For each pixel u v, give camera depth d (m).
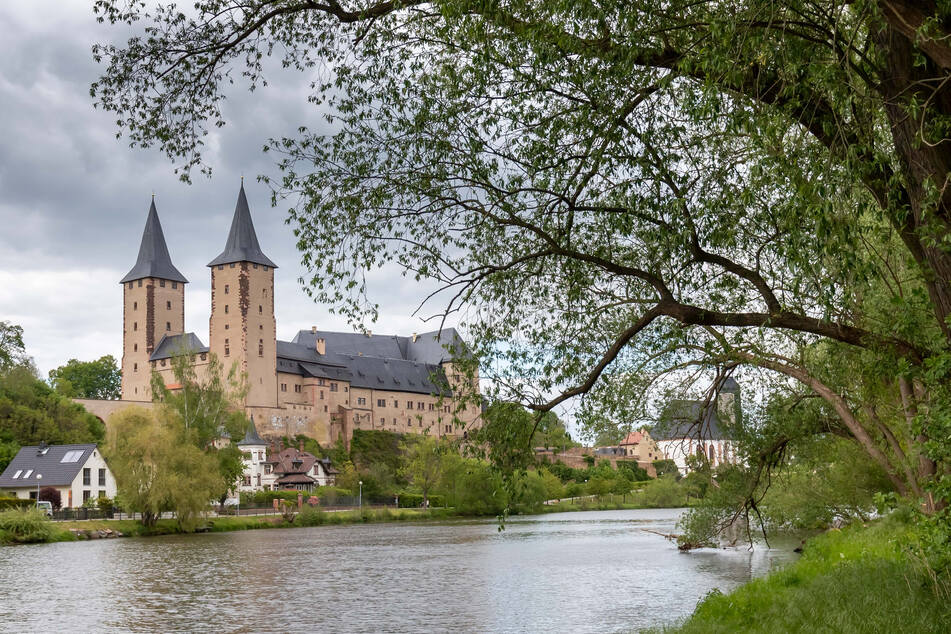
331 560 45.31
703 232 11.09
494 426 11.93
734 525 38.81
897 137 9.44
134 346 146.00
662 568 37.16
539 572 37.81
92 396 157.25
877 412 23.81
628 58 9.68
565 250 11.70
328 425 144.00
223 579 37.31
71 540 60.34
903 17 8.25
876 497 10.51
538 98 11.54
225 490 72.25
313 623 26.14
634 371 17.16
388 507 103.56
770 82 9.51
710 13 9.17
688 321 11.45
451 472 99.38
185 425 73.44
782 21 8.94
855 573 17.52
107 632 25.14
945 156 9.12
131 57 12.03
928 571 12.95
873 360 12.55
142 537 64.31
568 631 23.45
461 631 24.19
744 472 25.11
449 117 11.62
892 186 9.32
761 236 11.61
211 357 78.75
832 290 8.73
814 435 24.50
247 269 135.88
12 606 29.89
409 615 27.22
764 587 20.39
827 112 9.33
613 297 13.34
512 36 10.68
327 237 11.85
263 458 121.94
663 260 12.23
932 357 9.59
